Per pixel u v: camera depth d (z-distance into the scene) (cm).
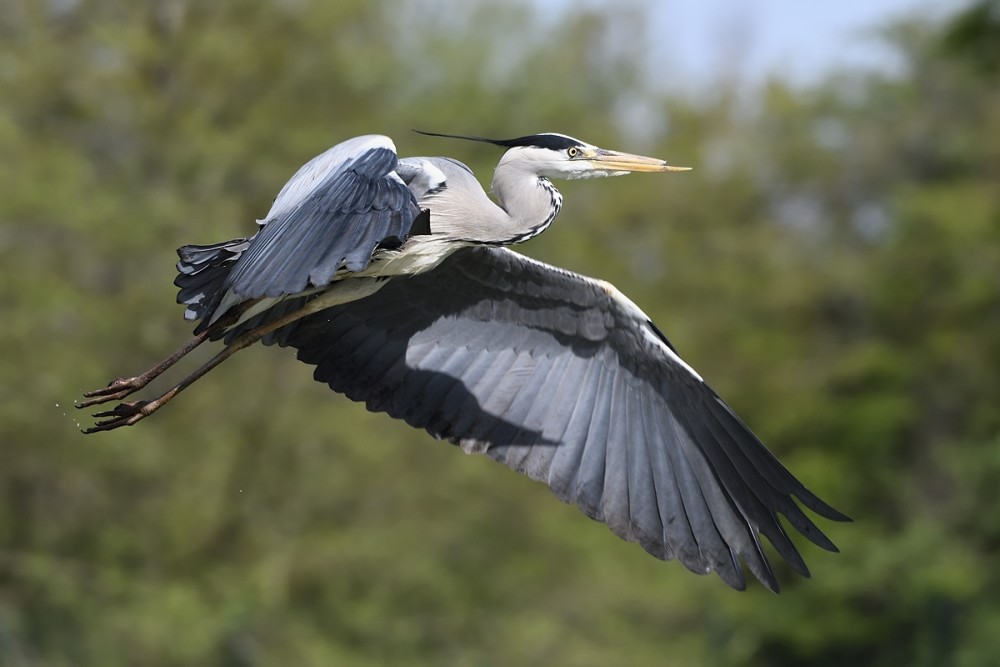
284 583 1586
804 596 2167
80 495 1564
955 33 1603
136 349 1579
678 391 627
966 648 2103
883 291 2408
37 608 1562
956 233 2348
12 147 1505
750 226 2280
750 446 612
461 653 1661
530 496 1689
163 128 1627
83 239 1536
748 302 2281
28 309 1488
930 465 2395
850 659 2253
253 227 1652
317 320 635
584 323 632
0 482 1528
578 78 2145
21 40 1603
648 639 1830
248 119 1688
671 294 2203
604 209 2072
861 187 2556
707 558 611
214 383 1619
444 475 1656
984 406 2372
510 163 654
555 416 633
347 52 1719
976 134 2469
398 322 639
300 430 1628
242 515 1625
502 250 624
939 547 2141
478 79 1803
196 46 1647
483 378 638
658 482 623
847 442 2320
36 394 1476
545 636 1639
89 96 1622
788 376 2278
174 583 1558
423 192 610
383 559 1602
